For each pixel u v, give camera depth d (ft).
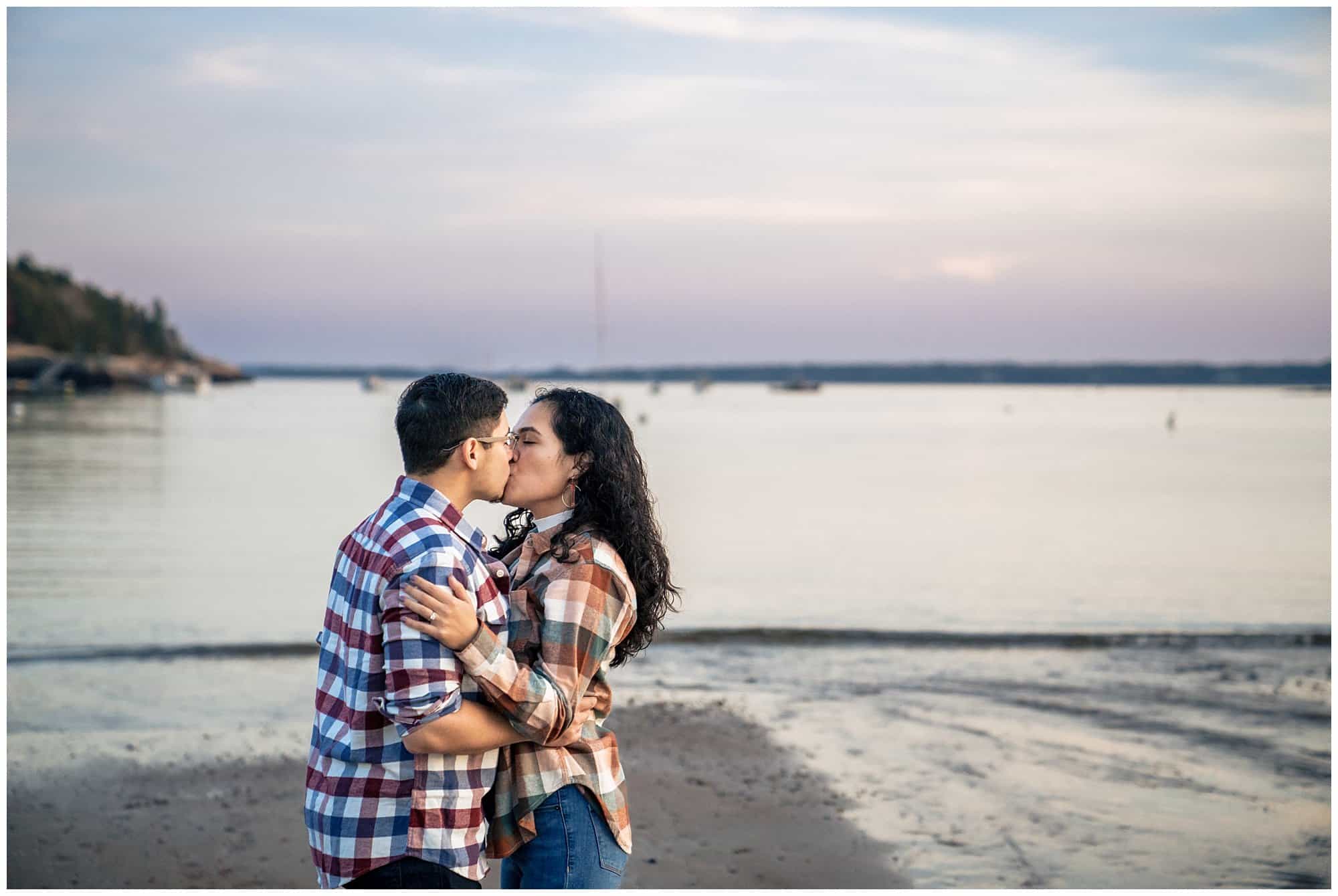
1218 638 34.35
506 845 7.83
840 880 15.56
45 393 336.29
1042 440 194.90
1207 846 17.20
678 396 595.88
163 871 15.64
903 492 92.79
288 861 16.16
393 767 7.14
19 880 15.17
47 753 21.11
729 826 17.67
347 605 7.37
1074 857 16.61
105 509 69.77
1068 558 55.01
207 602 39.22
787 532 65.05
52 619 35.91
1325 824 18.11
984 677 28.78
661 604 8.55
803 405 442.50
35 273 366.84
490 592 7.38
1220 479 108.78
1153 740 23.13
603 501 8.12
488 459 7.70
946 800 19.19
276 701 25.43
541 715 7.18
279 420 231.50
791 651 31.86
